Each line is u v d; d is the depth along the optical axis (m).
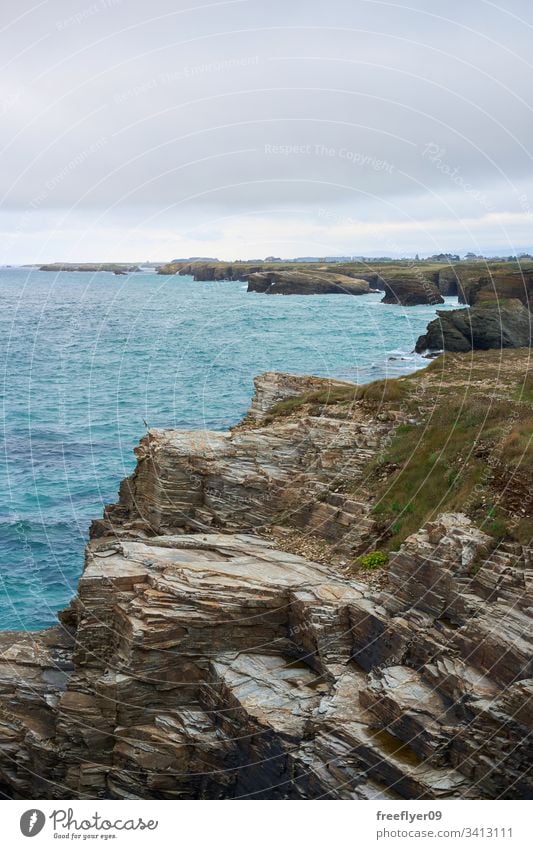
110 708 23.45
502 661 18.56
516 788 17.62
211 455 30.84
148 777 22.59
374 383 35.22
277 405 36.88
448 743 18.41
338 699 21.00
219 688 22.72
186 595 23.98
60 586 37.44
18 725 24.88
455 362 43.75
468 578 21.23
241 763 21.69
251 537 28.45
